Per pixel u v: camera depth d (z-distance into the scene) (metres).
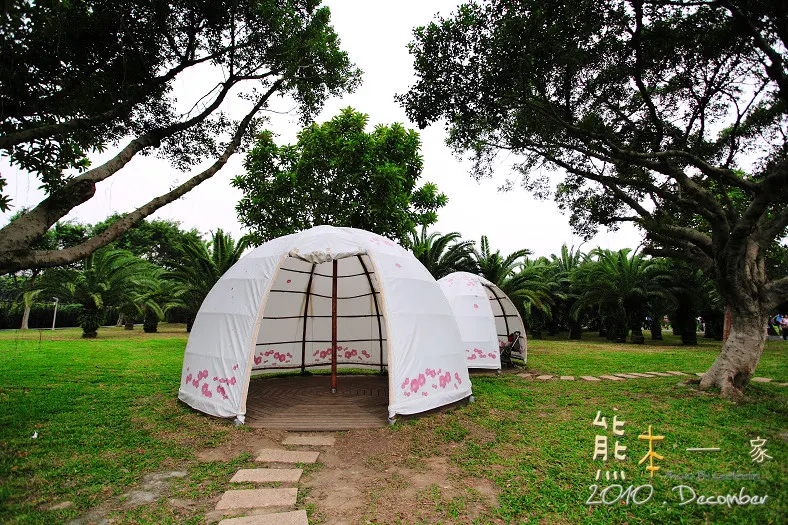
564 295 23.53
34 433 5.31
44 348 14.58
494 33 6.66
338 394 7.94
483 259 21.56
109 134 7.76
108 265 19.88
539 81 7.32
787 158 6.57
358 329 11.02
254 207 12.71
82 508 3.54
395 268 6.93
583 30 6.62
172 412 6.30
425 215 14.07
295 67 8.34
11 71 5.19
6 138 4.86
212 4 6.92
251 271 6.77
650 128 8.83
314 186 12.84
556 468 4.45
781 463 4.56
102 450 4.86
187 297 18.73
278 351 10.41
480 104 7.35
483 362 10.91
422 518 3.43
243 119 8.53
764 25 6.69
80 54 6.21
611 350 17.12
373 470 4.46
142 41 6.87
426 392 6.36
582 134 7.73
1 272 4.54
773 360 13.34
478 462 4.68
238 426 5.70
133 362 11.48
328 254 6.72
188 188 6.78
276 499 3.73
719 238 7.92
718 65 7.63
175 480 4.15
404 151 13.16
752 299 7.90
